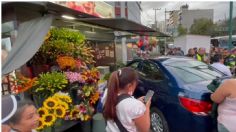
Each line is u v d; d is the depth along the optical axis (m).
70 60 3.83
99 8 8.41
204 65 5.18
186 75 4.49
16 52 2.77
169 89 4.26
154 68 4.92
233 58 9.03
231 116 3.07
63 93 3.41
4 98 1.97
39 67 3.97
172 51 17.30
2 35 3.00
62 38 4.03
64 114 3.15
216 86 3.70
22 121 1.93
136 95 5.03
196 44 17.67
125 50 12.91
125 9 14.69
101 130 3.79
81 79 3.63
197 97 3.76
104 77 5.57
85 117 3.68
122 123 1.94
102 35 9.71
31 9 3.04
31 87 3.38
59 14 3.84
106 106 2.02
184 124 3.90
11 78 3.26
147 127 1.93
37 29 3.00
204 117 3.69
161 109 4.36
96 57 9.38
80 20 4.96
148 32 9.56
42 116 2.99
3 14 2.86
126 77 2.02
